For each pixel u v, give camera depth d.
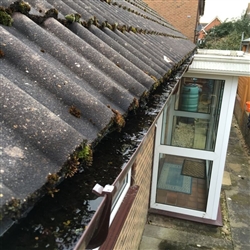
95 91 1.14
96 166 0.89
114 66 1.39
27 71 0.97
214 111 4.91
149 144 4.37
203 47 21.31
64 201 0.72
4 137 0.69
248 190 6.61
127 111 1.17
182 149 5.01
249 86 10.10
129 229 3.50
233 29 21.45
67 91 0.97
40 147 0.72
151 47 2.61
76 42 1.39
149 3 13.16
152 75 1.72
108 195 0.74
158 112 1.40
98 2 2.96
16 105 0.77
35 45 1.16
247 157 8.71
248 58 4.12
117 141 1.06
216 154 4.86
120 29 2.43
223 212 5.68
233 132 11.09
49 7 1.45
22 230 0.63
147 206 5.23
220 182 5.00
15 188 0.59
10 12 1.22
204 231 5.06
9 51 0.99
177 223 5.24
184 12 12.94
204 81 4.81
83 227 0.65
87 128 0.91
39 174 0.66
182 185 5.65
